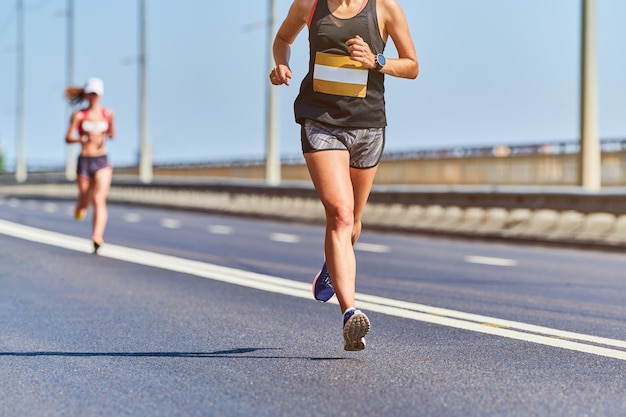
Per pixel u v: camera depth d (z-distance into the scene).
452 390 6.58
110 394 6.57
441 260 18.02
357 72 7.31
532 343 8.51
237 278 13.98
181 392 6.59
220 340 8.73
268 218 39.19
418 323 9.70
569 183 44.91
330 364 7.55
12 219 29.08
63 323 9.78
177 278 13.94
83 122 17.47
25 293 12.18
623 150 42.78
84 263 15.97
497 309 10.84
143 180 54.03
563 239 24.42
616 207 23.44
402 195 31.41
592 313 10.58
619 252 22.41
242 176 74.12
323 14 7.33
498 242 26.48
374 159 7.52
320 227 30.72
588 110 25.58
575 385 6.75
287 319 10.02
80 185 17.77
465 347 8.30
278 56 7.77
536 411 5.99
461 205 28.70
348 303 7.19
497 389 6.61
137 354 8.05
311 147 7.34
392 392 6.52
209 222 32.62
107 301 11.45
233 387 6.72
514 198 26.58
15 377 7.15
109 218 32.81
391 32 7.42
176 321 9.90
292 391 6.57
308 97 7.38
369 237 26.84
